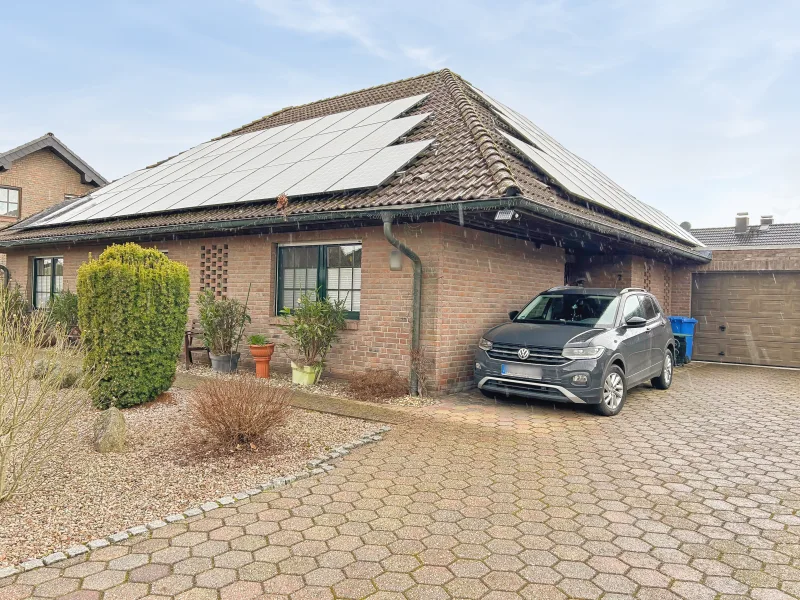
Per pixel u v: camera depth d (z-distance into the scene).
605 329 7.71
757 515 4.18
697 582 3.22
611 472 5.13
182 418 6.55
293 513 4.12
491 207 6.84
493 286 9.45
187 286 7.71
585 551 3.59
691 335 13.45
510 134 11.45
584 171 13.20
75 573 3.20
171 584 3.11
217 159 13.90
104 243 13.24
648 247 11.52
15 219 21.78
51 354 5.08
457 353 8.62
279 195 9.41
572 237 10.21
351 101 15.37
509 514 4.16
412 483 4.79
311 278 9.95
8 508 4.02
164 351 7.31
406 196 7.86
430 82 14.21
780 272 13.55
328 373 9.42
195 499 4.33
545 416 7.29
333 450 5.62
